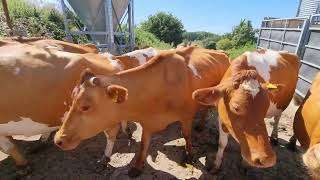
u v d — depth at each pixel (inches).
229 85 43.1
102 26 167.9
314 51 100.3
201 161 61.3
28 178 54.1
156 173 56.6
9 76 47.0
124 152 63.8
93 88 42.5
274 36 145.9
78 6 161.2
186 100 55.7
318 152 31.6
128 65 62.3
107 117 45.9
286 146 69.4
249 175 57.0
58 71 50.1
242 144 40.6
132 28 182.1
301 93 105.7
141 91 49.0
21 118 49.4
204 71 61.9
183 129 59.4
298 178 57.0
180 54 61.1
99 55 59.6
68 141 43.4
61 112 52.1
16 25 141.9
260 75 54.6
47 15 183.2
